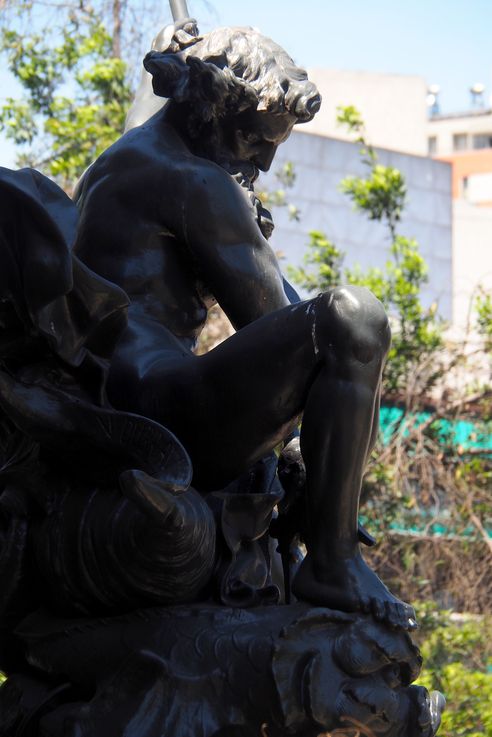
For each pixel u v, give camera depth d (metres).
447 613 8.87
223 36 3.28
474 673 8.05
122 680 2.80
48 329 2.76
